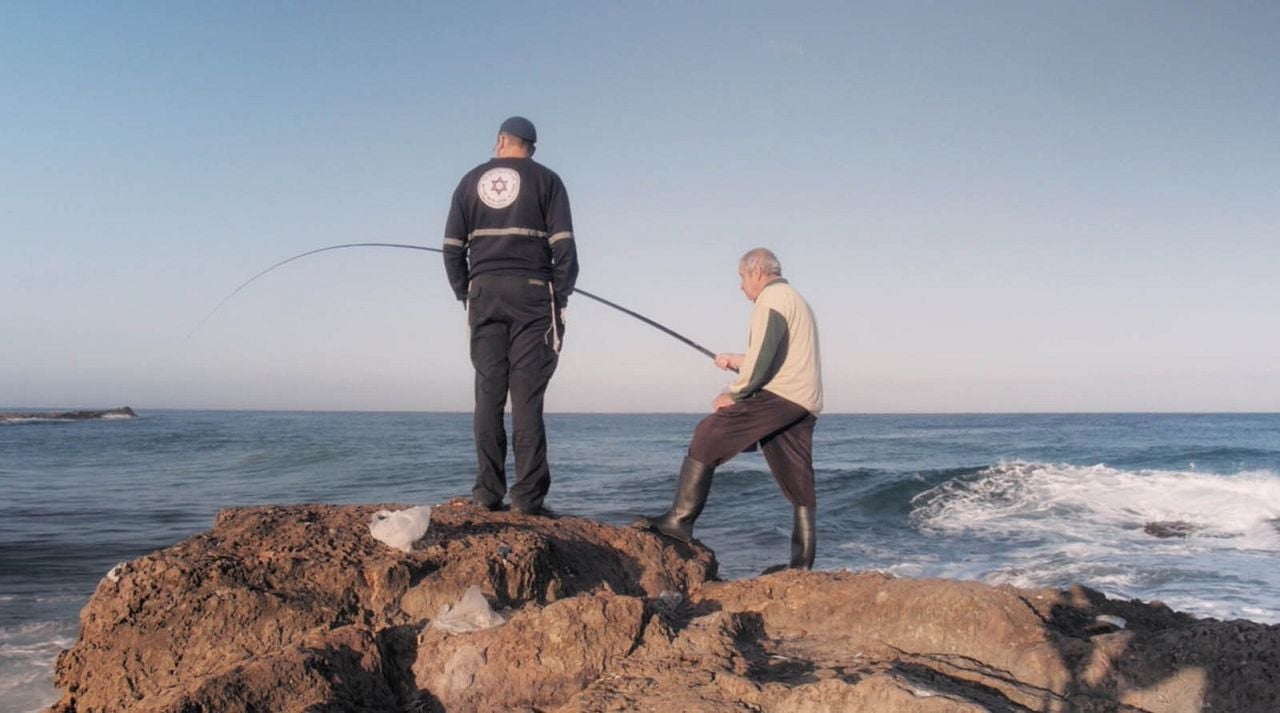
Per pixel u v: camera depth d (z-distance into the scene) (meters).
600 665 3.30
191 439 38.03
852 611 3.88
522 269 4.71
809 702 2.85
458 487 18.64
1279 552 9.83
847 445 36.31
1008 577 8.65
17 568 9.05
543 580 4.02
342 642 3.26
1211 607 7.35
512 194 4.68
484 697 3.23
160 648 3.35
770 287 4.79
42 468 22.73
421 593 3.68
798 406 4.73
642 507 14.41
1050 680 3.23
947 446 34.19
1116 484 14.57
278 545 3.85
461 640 3.38
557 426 76.75
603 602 3.43
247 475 21.09
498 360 4.85
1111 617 3.77
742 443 4.82
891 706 2.74
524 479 4.86
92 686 3.35
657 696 2.99
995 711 2.88
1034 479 15.55
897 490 15.24
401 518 3.96
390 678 3.33
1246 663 3.03
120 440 36.84
